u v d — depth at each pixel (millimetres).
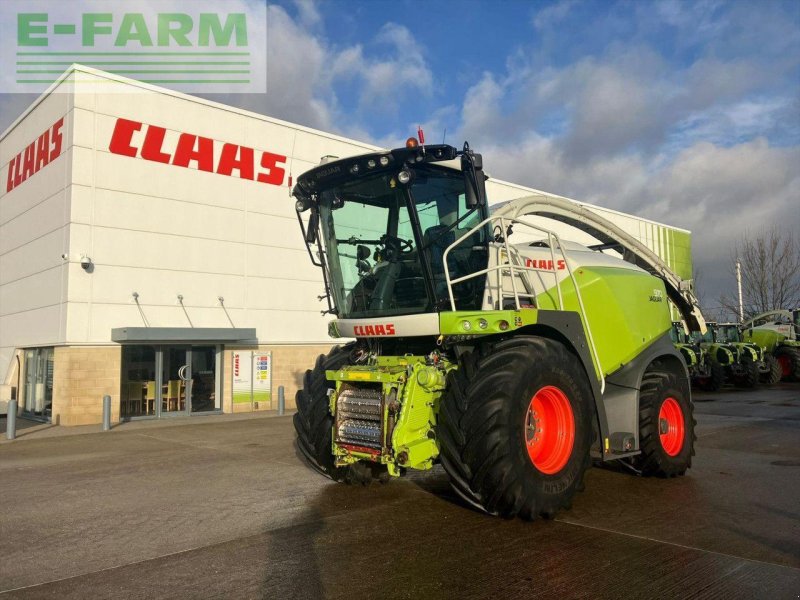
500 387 4973
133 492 7016
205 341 15906
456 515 5566
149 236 15539
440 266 5910
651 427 6859
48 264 15422
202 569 4367
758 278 39500
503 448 4875
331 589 3943
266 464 8633
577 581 3980
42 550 4902
